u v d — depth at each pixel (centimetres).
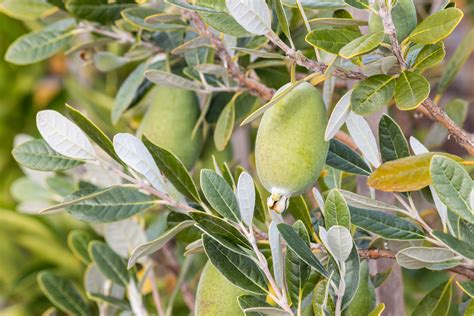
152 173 85
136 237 104
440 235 79
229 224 82
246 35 85
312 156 82
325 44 80
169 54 102
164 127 97
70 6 100
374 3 80
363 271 86
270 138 82
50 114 86
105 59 104
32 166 88
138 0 96
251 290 82
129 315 104
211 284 84
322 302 82
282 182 82
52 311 114
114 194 88
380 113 96
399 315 94
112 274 102
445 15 79
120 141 85
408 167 81
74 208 88
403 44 81
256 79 101
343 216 80
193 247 86
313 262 79
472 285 81
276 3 81
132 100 106
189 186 87
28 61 105
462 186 77
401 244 89
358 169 88
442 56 82
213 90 95
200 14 85
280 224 80
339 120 82
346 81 103
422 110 92
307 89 83
